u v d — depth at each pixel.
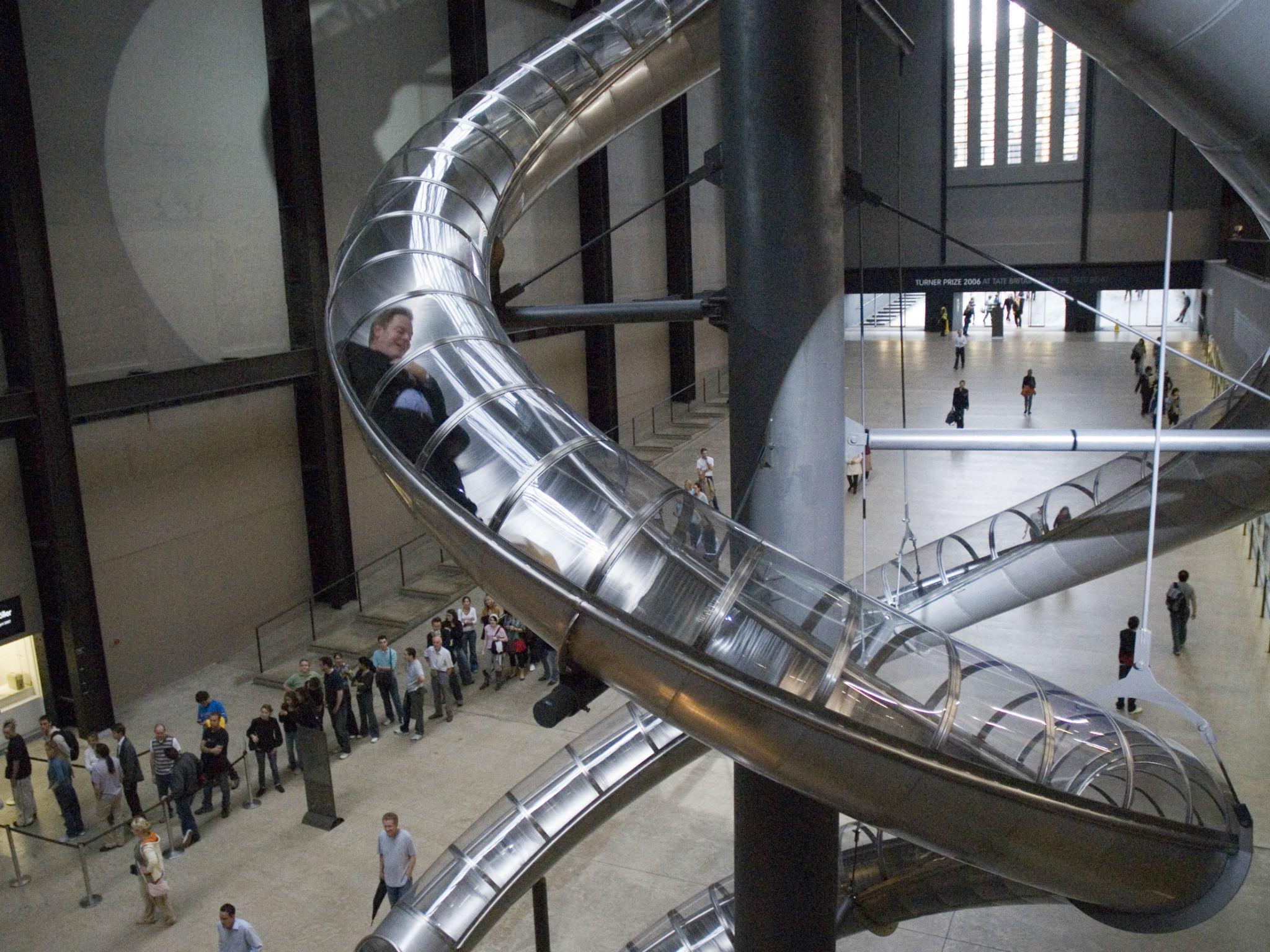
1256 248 30.02
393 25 23.09
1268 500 10.20
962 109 39.88
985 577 12.55
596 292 30.98
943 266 40.97
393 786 15.16
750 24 7.39
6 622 16.14
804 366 7.71
